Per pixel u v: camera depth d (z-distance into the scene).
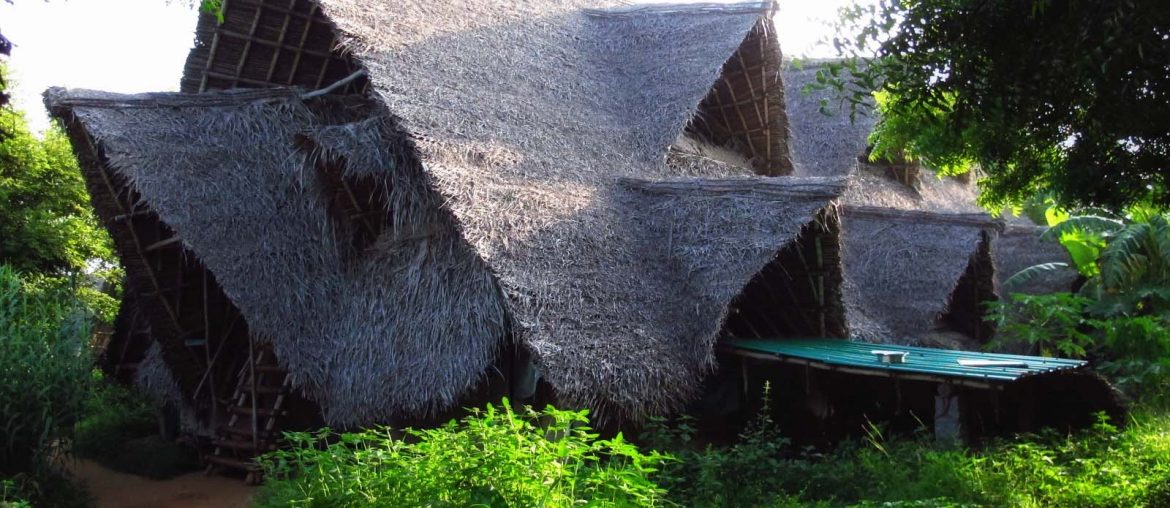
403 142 10.57
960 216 14.72
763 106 14.21
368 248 10.97
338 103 12.27
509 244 9.36
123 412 13.84
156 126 11.13
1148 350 13.41
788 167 14.73
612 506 5.55
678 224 10.84
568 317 9.02
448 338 9.46
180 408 12.50
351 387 10.02
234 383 12.19
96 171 11.05
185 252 11.02
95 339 18.75
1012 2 6.91
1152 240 15.51
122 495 10.71
